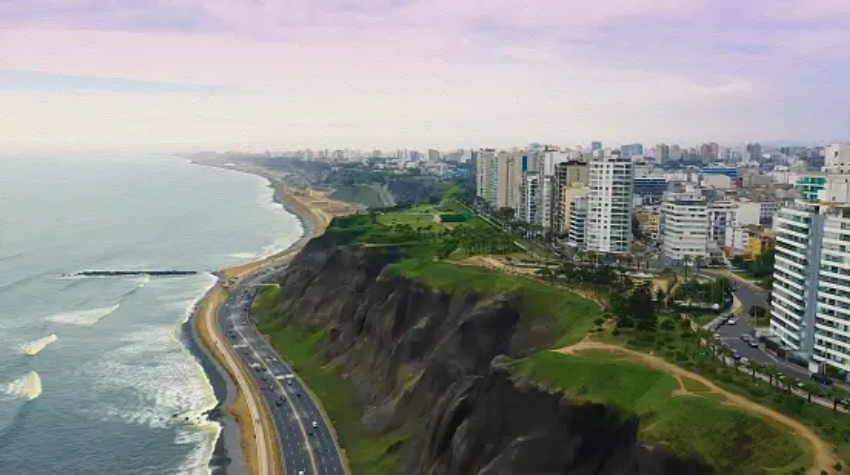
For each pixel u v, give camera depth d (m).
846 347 148.62
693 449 106.56
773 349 166.38
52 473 164.00
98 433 183.38
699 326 171.50
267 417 189.62
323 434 178.62
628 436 117.00
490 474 125.56
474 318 184.62
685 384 124.12
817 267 154.75
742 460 104.50
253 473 160.12
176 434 182.88
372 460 163.25
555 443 124.06
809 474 97.00
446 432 147.62
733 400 118.00
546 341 173.12
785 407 115.38
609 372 128.62
